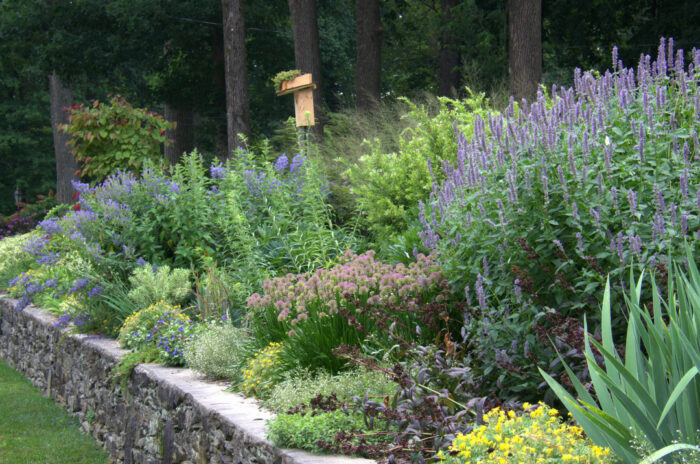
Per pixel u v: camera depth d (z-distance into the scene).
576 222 3.69
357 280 5.04
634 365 2.84
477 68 18.03
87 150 11.79
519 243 3.90
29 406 8.47
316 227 7.47
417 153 7.58
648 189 3.84
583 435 3.08
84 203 8.97
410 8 21.72
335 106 24.80
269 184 8.50
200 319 6.81
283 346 4.99
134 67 26.19
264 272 7.17
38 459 6.45
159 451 5.43
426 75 24.38
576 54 20.23
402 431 3.49
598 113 4.02
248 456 3.92
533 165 3.96
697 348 2.72
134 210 8.37
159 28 22.19
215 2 22.33
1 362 11.74
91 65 22.67
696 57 4.42
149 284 7.27
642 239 3.67
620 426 2.58
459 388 3.67
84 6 21.89
